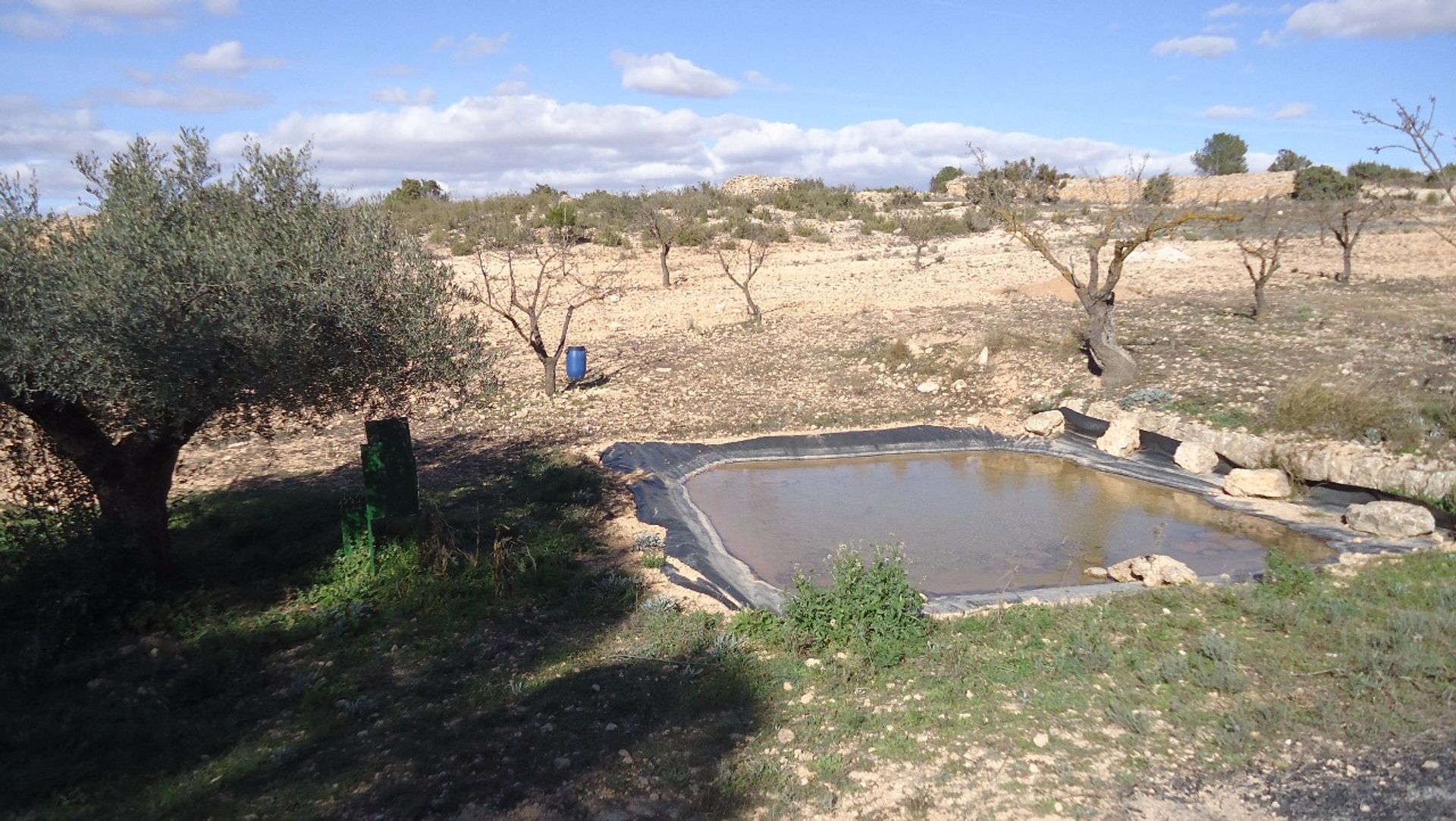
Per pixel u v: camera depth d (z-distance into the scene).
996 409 16.31
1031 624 7.61
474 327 9.31
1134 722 5.91
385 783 5.58
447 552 9.36
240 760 6.02
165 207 7.37
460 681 7.06
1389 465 10.95
